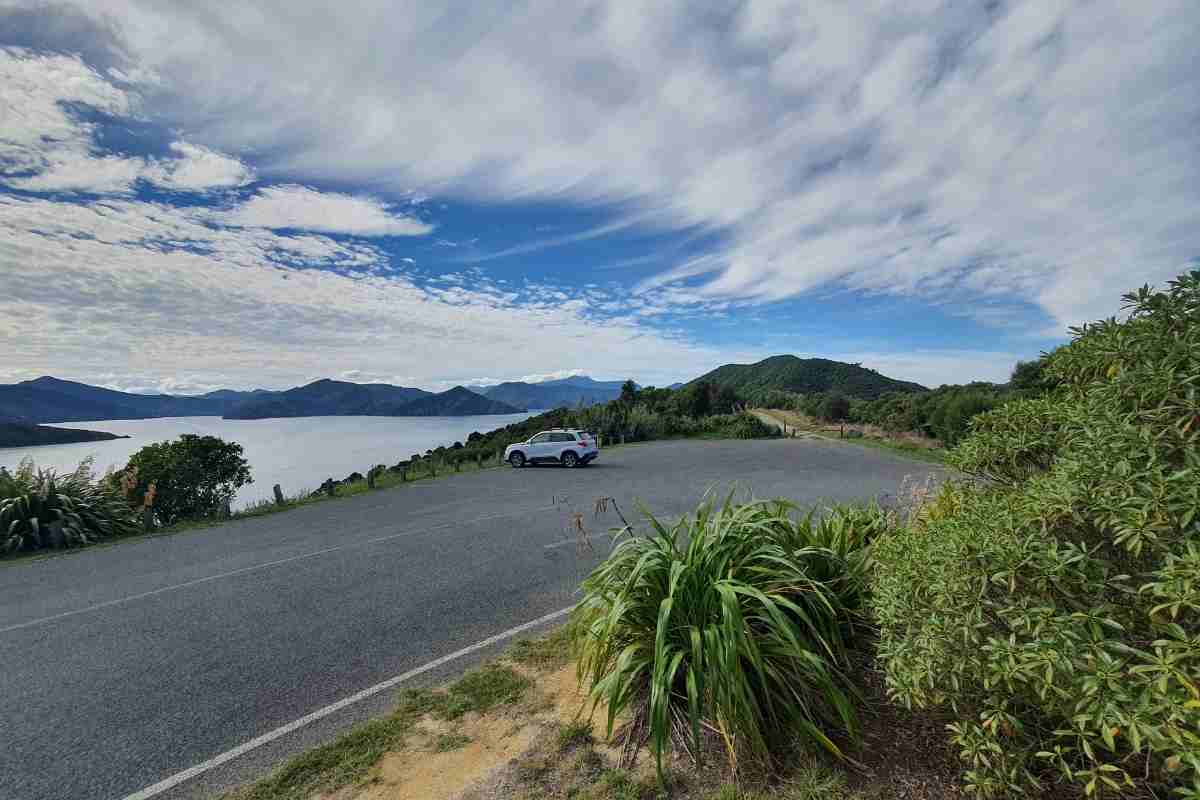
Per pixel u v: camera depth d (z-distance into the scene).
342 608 5.60
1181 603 1.49
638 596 2.99
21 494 10.79
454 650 4.41
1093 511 1.76
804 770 2.37
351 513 12.16
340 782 2.69
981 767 2.12
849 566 3.26
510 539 8.45
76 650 4.88
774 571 2.99
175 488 16.23
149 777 3.00
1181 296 1.90
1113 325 2.08
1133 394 1.90
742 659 2.69
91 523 11.14
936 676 2.05
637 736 2.71
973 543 1.92
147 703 3.82
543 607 5.33
